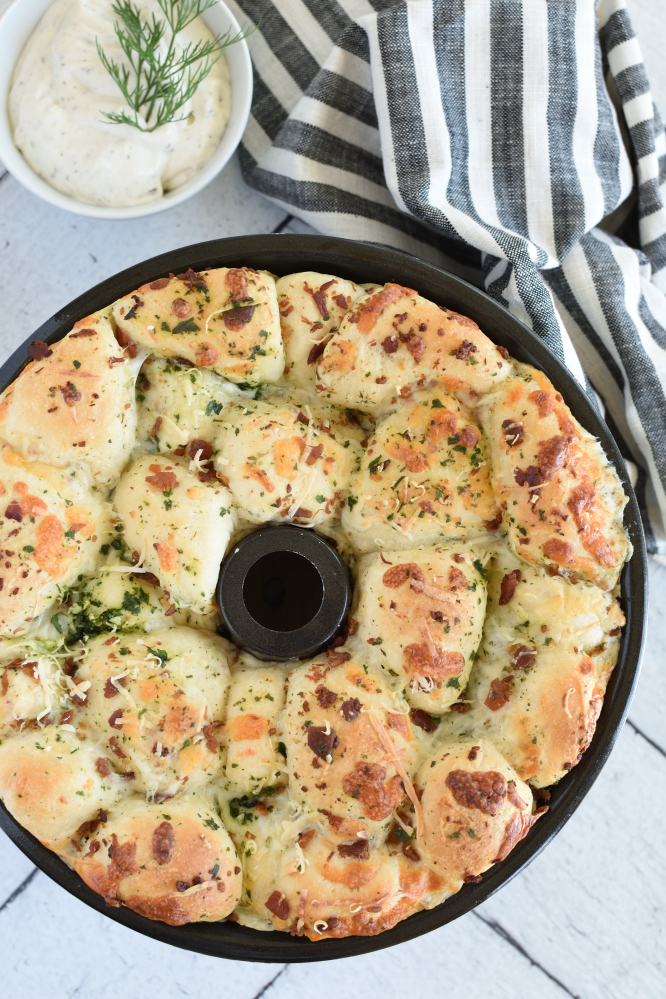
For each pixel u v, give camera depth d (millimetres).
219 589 599
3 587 582
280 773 589
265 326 596
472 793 576
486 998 728
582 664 591
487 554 603
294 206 697
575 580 599
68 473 594
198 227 724
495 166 685
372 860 585
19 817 583
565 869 731
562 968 729
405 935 599
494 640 601
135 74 669
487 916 732
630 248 707
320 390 604
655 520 711
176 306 592
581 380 671
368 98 693
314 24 711
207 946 598
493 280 678
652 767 731
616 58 710
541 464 585
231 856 586
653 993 728
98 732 587
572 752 587
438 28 672
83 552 594
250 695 593
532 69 679
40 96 670
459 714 601
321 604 599
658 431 696
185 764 583
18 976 716
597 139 692
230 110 685
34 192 669
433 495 593
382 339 597
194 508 590
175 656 592
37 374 593
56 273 720
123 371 597
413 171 668
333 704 583
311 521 603
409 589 586
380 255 617
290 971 724
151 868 579
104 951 719
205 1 678
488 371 599
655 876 731
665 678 729
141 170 673
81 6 664
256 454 591
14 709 584
